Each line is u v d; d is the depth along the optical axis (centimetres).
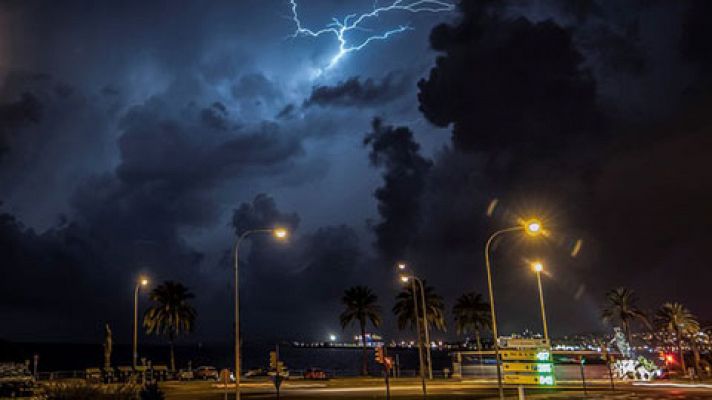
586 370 8044
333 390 5262
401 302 9119
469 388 5422
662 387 5456
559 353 7269
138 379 6028
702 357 8419
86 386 3422
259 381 7119
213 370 7900
